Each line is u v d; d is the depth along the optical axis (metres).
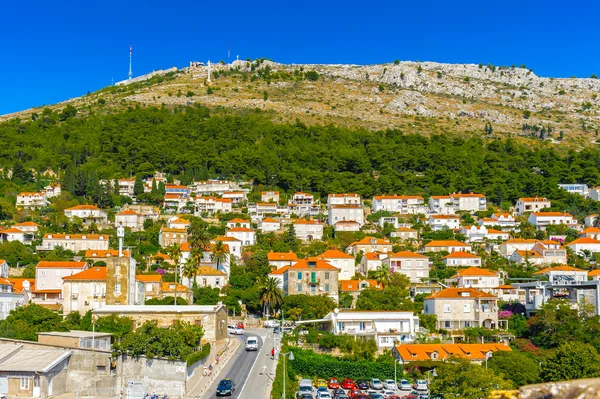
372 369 123.06
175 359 101.50
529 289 170.25
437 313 157.00
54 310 161.62
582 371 107.88
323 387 110.19
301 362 123.56
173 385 101.06
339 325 146.88
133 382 100.25
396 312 149.50
